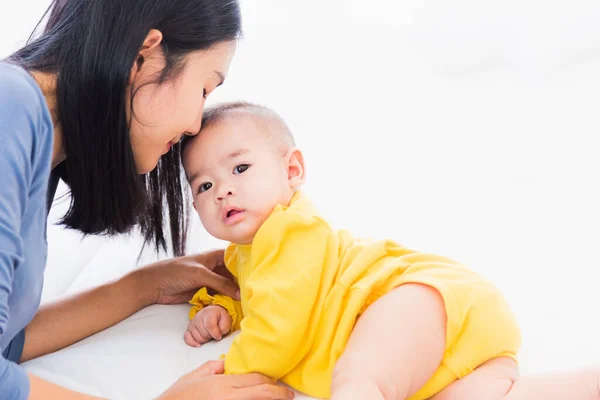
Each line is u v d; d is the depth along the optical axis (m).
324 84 2.38
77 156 0.90
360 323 0.93
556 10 2.44
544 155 1.76
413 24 2.66
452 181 1.64
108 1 0.85
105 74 0.84
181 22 0.88
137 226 1.21
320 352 0.97
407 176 1.68
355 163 1.77
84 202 0.95
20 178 0.77
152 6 0.85
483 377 0.91
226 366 0.97
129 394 0.97
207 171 1.13
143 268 1.19
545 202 1.52
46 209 0.93
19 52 0.90
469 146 1.84
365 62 2.57
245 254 1.14
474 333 0.92
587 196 1.53
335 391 0.85
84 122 0.87
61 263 1.34
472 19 2.54
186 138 1.15
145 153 0.96
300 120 2.09
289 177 1.16
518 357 1.04
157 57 0.89
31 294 0.91
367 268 1.02
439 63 2.59
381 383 0.85
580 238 1.36
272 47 2.69
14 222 0.77
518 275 1.25
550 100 2.17
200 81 0.95
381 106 2.18
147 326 1.13
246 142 1.12
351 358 0.88
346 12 2.86
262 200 1.09
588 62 2.50
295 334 0.95
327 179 1.68
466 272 1.01
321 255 1.01
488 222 1.44
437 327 0.91
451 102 2.20
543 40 2.45
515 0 2.49
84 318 1.09
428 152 1.81
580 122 1.96
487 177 1.65
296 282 0.97
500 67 2.57
